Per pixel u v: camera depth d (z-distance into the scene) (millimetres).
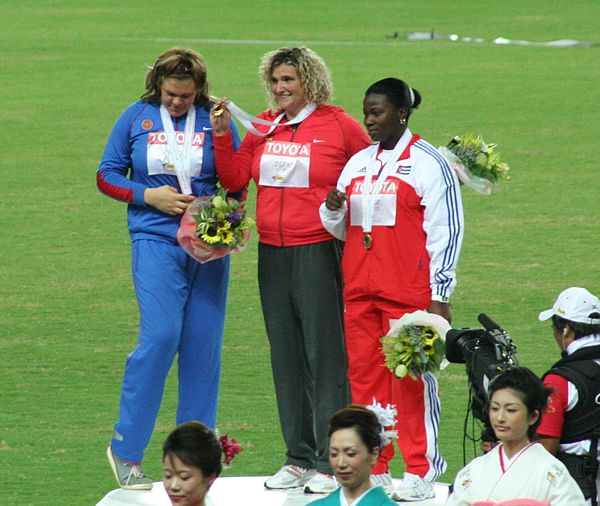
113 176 28047
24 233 64625
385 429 21141
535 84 103188
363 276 26531
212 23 142375
